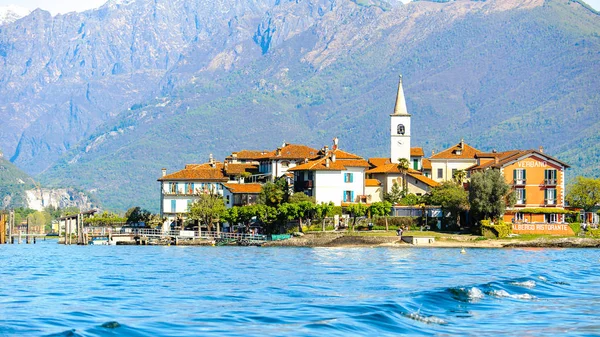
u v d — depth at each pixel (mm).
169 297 94000
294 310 81500
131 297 94188
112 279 117500
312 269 134000
